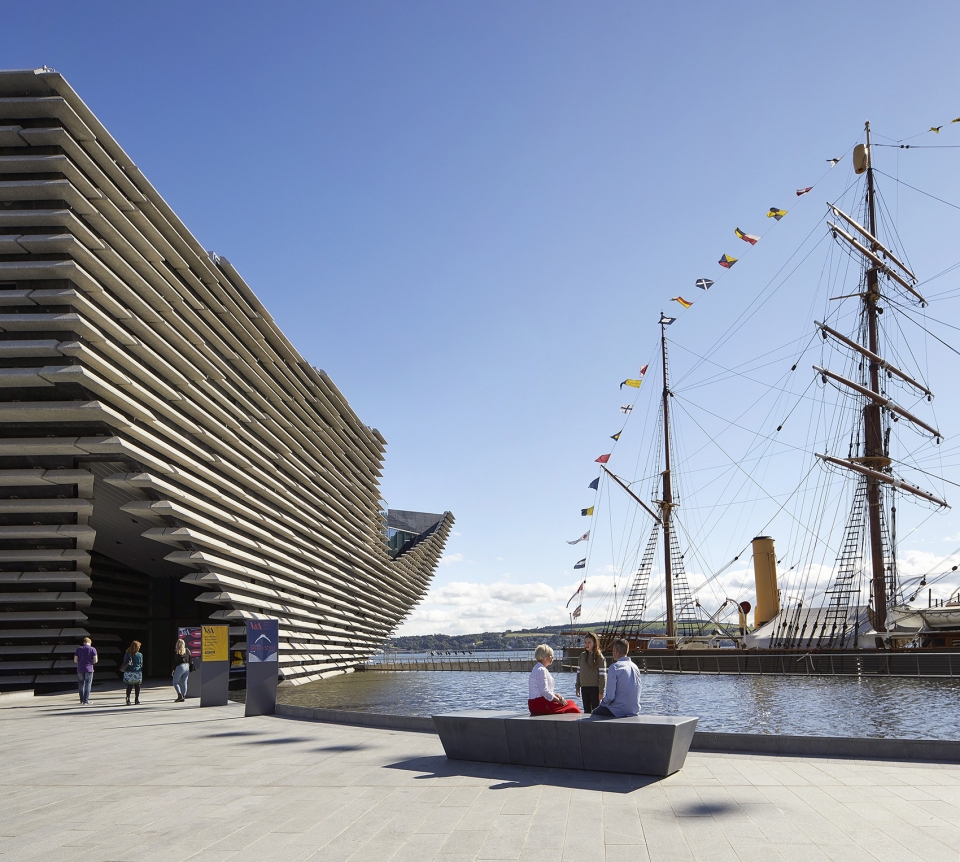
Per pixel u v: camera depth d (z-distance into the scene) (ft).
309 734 50.47
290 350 149.28
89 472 94.84
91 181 88.43
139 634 151.74
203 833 25.20
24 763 41.24
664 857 21.57
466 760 37.24
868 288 192.65
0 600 98.94
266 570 134.82
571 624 216.95
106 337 89.35
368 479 223.71
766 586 202.39
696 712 93.61
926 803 27.17
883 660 149.38
